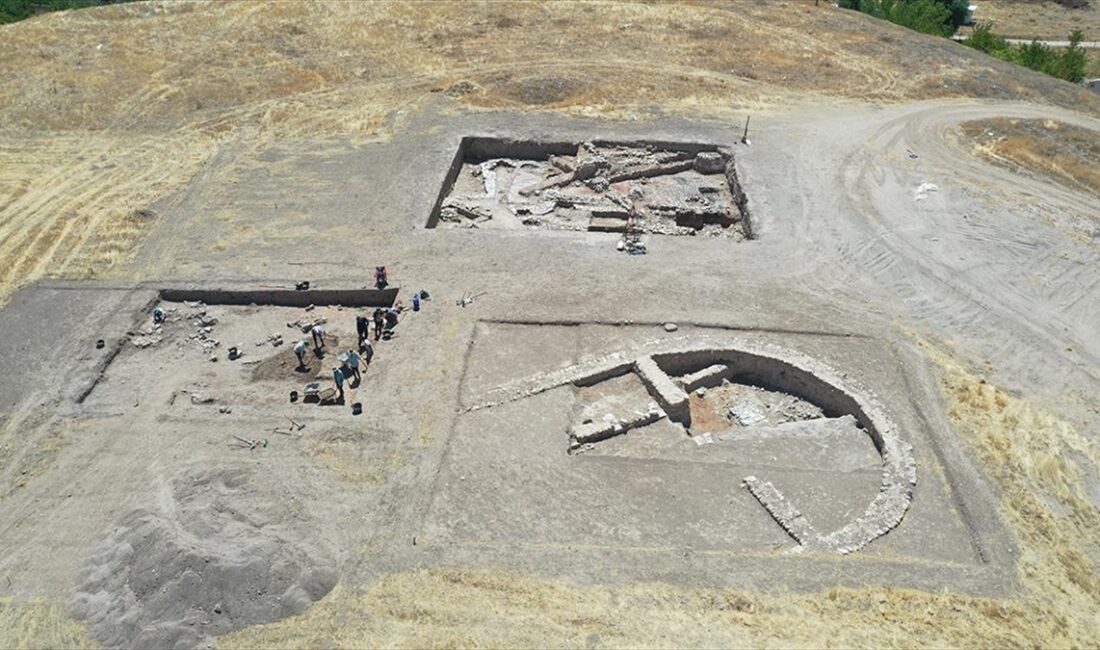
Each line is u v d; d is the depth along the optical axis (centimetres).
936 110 3941
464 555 1706
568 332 2389
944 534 1762
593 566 1683
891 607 1591
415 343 2344
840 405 2158
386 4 5209
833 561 1688
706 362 2312
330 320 2523
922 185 3231
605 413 2083
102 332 2408
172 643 1512
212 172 3322
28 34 4581
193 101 3925
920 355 2297
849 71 4397
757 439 2028
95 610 1588
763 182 3238
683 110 3900
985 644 1520
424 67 4372
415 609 1587
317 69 4306
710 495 1873
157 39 4609
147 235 2891
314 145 3556
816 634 1534
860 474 1934
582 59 4481
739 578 1653
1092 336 2400
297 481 1884
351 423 2061
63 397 2164
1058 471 1916
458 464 1938
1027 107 4019
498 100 3991
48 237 2867
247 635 1537
